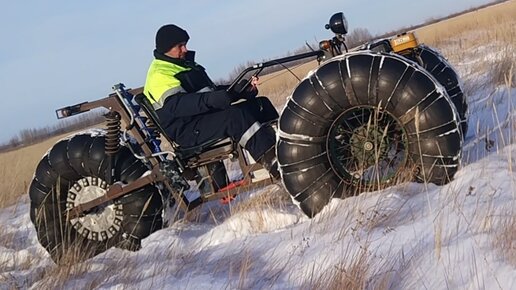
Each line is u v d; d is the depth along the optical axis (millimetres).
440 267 3486
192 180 5922
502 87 8141
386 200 4695
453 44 16391
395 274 3561
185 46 5949
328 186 5094
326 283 3639
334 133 5090
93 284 4633
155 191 5953
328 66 5023
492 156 5246
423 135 4906
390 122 5129
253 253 4559
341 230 4367
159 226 5965
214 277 4227
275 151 5406
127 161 5973
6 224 7520
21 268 5879
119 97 5859
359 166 5141
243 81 5766
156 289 4184
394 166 5176
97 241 6012
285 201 5688
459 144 4891
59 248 6055
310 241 4449
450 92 5852
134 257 5254
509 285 3115
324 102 4988
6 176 10562
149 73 5852
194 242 5363
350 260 3764
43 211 6141
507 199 4230
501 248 3480
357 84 4918
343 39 5652
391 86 4883
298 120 5059
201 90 5973
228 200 5766
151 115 5918
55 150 6148
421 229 4078
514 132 5590
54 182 6137
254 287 3928
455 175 4941
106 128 6180
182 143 5789
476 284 3211
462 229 3918
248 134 5578
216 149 5801
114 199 5984
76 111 5926
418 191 4910
